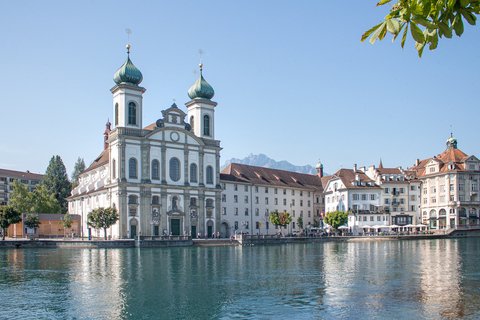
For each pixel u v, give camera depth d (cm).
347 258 6297
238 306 3180
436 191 13875
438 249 7850
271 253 7356
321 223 14762
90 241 8800
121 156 10538
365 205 13700
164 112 11331
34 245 8900
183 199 11325
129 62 11106
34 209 13088
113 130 10881
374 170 14350
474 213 13500
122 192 10444
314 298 3422
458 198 13338
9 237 11888
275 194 13925
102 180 11688
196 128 12206
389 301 3291
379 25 722
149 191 10769
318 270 4978
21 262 5912
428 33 721
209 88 12400
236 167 13525
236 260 6141
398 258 6206
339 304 3206
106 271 4966
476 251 7350
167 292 3709
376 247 8619
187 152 11494
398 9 723
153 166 10981
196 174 11681
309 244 9962
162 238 9138
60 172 16775
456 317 2819
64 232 11906
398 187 14125
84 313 3023
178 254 7244
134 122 10938
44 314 3003
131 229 10512
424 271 4812
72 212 13900
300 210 14750
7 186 19850
